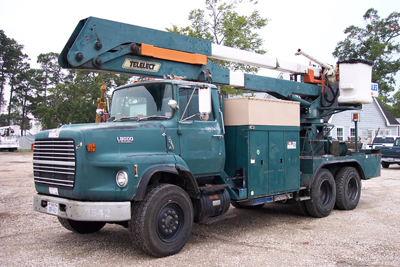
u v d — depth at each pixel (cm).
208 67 675
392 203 935
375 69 4328
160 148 523
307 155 841
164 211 503
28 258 493
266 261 481
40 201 518
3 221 725
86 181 464
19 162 2319
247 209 898
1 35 6338
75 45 509
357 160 895
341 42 4538
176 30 2283
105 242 576
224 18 2320
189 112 570
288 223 729
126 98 600
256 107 646
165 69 612
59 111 4269
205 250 533
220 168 616
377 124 3106
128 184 466
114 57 545
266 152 665
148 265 463
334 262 478
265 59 791
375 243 566
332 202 809
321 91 902
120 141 486
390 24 4369
